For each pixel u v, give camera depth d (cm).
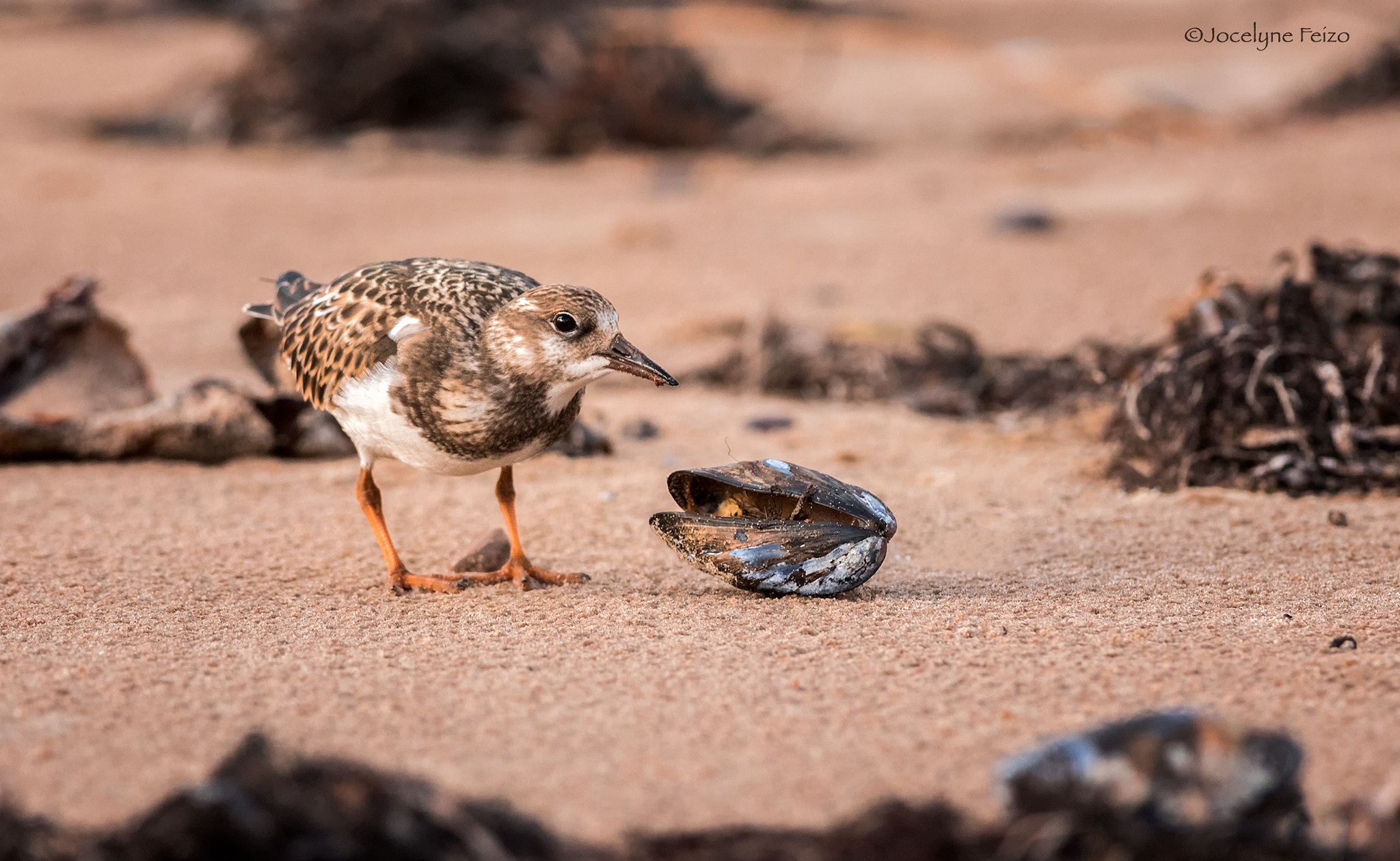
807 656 717
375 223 2209
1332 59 3156
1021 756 510
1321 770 570
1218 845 473
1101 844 476
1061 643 730
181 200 2362
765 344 1463
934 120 3016
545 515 1033
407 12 3044
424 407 793
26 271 1864
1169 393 1090
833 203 2328
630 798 560
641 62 3022
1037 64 3278
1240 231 1966
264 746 508
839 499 823
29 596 852
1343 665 684
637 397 1413
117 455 1177
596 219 2236
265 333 1225
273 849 466
